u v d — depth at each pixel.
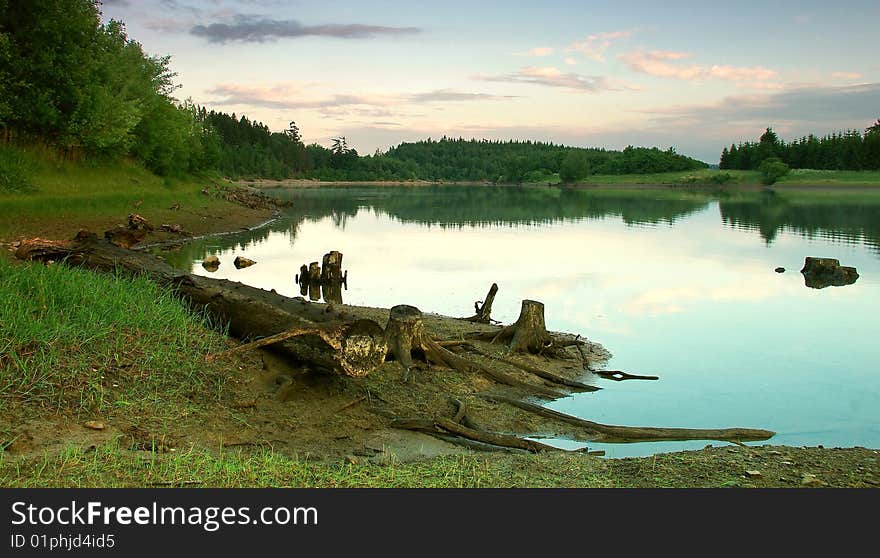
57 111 32.97
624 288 17.97
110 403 6.64
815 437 7.84
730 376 10.24
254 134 166.38
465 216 48.12
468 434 7.36
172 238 27.55
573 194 100.31
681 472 6.09
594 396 9.37
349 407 7.89
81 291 8.49
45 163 33.12
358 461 6.31
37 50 32.16
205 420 6.85
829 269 20.39
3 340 6.88
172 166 50.38
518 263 22.47
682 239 31.78
